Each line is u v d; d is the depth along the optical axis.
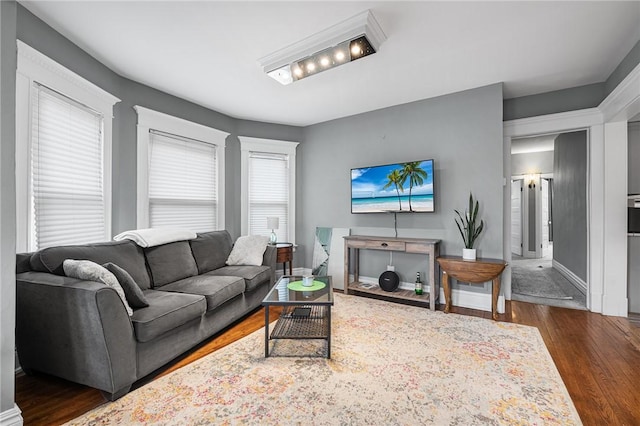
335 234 4.32
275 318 3.03
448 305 3.12
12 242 1.41
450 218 3.43
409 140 3.72
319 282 2.71
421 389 1.75
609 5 1.96
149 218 3.27
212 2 1.93
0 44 1.36
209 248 3.35
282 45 2.44
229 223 4.26
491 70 2.88
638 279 3.02
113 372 1.62
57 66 2.19
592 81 3.07
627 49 2.48
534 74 2.93
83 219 2.53
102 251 2.28
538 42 2.40
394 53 2.57
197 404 1.63
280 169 4.64
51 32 2.20
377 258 3.98
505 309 3.19
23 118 1.98
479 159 3.25
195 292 2.41
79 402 1.65
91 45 2.44
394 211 3.68
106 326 1.61
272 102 3.73
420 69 2.86
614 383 1.81
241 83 3.17
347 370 1.97
